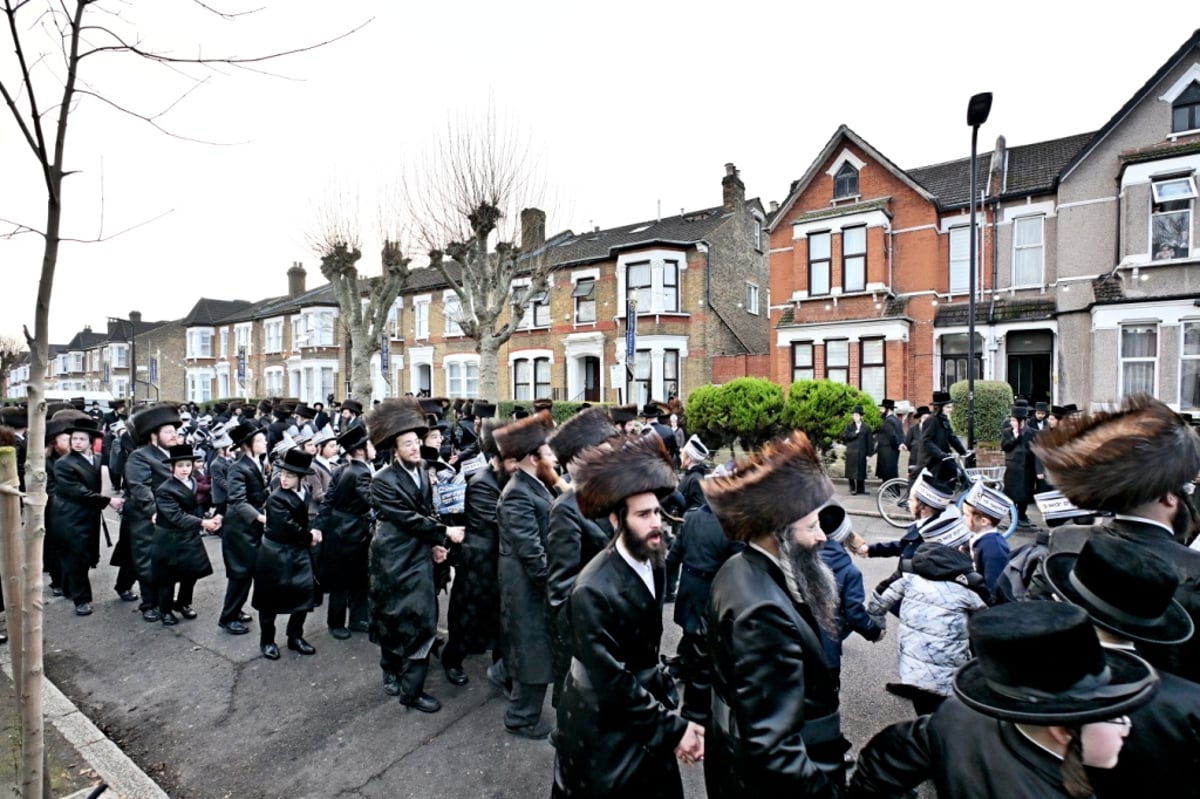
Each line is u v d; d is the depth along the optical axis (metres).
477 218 14.86
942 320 17.98
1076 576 1.91
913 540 4.05
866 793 1.85
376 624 4.41
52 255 2.27
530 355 25.64
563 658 3.44
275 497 5.18
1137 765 1.70
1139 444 2.15
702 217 26.55
